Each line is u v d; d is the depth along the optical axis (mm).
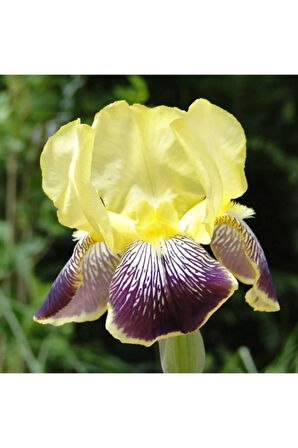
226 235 402
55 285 407
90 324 928
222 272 350
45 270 960
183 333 337
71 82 796
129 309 345
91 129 363
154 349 922
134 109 383
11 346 735
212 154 369
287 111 971
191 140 360
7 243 790
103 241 388
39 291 783
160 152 384
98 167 388
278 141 1004
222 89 990
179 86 979
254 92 995
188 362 379
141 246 371
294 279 947
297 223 1002
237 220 391
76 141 369
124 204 388
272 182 1008
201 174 361
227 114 375
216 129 373
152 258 362
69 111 799
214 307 339
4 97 746
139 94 815
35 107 784
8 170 810
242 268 402
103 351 890
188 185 385
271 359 936
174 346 380
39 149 812
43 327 740
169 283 349
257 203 1012
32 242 791
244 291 948
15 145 759
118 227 376
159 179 386
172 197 385
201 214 373
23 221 802
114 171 387
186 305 342
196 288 346
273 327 929
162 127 383
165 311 342
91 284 403
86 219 380
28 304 798
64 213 383
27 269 765
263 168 1002
